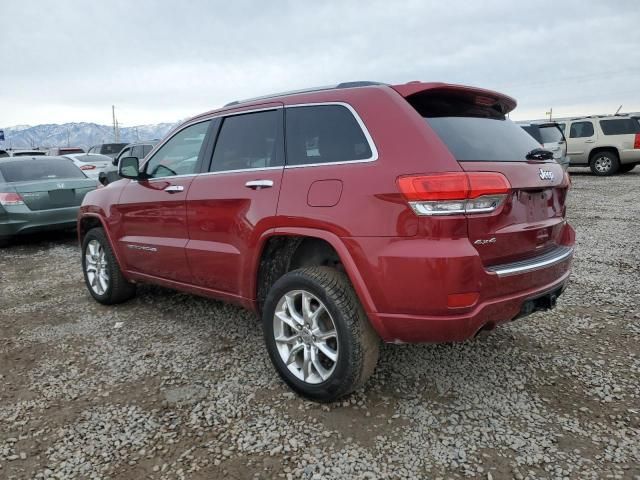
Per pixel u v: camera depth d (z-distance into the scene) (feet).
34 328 14.20
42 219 25.82
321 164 9.47
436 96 9.45
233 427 8.93
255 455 8.16
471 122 9.45
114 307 15.80
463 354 11.44
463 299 7.89
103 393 10.30
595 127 53.47
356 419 9.04
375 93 9.30
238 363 11.42
